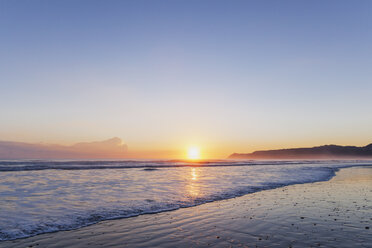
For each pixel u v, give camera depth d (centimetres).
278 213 1090
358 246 687
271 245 696
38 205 1151
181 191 1672
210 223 927
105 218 972
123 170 3616
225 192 1678
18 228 814
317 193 1678
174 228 862
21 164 4703
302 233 807
